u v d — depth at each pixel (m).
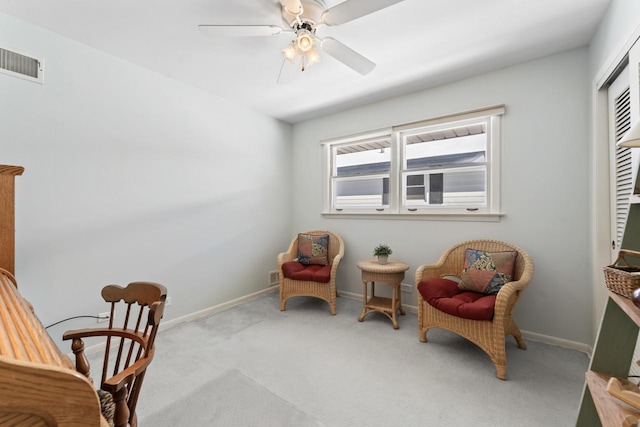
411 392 1.72
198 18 1.88
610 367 1.04
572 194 2.27
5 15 1.83
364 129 3.43
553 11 1.81
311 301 3.46
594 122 2.04
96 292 2.25
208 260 3.07
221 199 3.20
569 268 2.28
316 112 3.69
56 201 2.05
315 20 1.79
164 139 2.69
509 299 1.98
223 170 3.22
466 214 2.74
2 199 1.28
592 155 2.10
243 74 2.66
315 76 2.69
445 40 2.12
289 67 2.51
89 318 2.21
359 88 2.96
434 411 1.56
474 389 1.75
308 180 3.98
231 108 3.30
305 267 3.29
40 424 0.35
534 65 2.40
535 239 2.42
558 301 2.32
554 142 2.33
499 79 2.56
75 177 2.14
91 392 0.38
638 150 1.45
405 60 2.40
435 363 2.04
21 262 1.91
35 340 0.62
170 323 2.70
